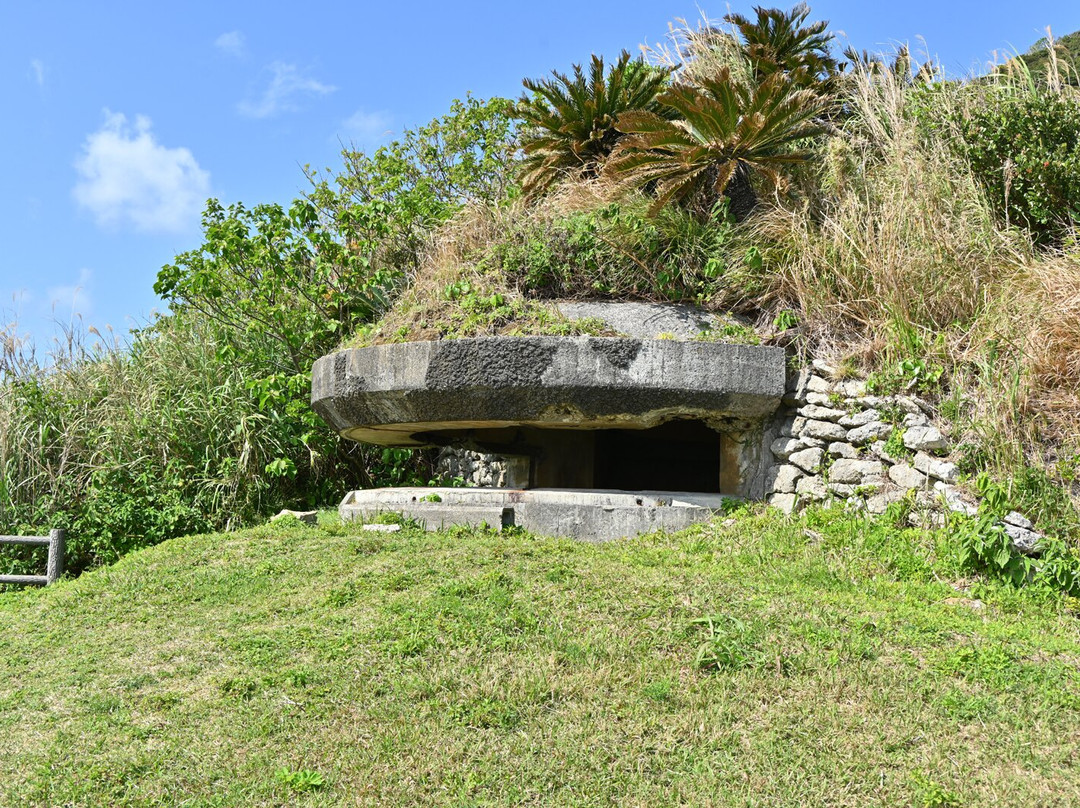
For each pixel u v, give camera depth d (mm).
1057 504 6414
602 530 7461
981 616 5621
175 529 10297
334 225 13008
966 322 7562
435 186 15188
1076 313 7051
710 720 4305
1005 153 8992
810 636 5020
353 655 4973
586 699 4480
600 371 7211
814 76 11539
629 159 8602
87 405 11273
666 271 8188
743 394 7352
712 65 11359
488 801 3818
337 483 11297
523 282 8406
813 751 4102
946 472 6711
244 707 4527
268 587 6223
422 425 7996
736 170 8906
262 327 11484
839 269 7930
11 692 4969
